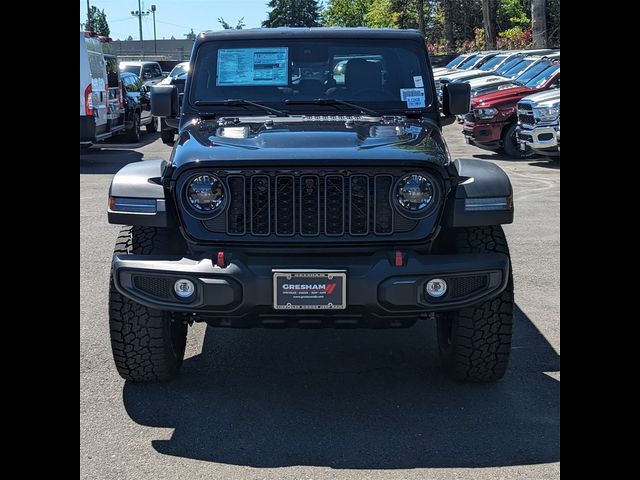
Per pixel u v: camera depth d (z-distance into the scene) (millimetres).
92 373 5012
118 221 4477
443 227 4586
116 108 18312
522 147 15734
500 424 4281
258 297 4191
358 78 5574
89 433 4188
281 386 4848
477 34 46688
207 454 3963
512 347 5457
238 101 5465
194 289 4227
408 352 5438
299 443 4082
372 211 4320
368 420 4355
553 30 39781
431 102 5543
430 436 4148
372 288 4172
